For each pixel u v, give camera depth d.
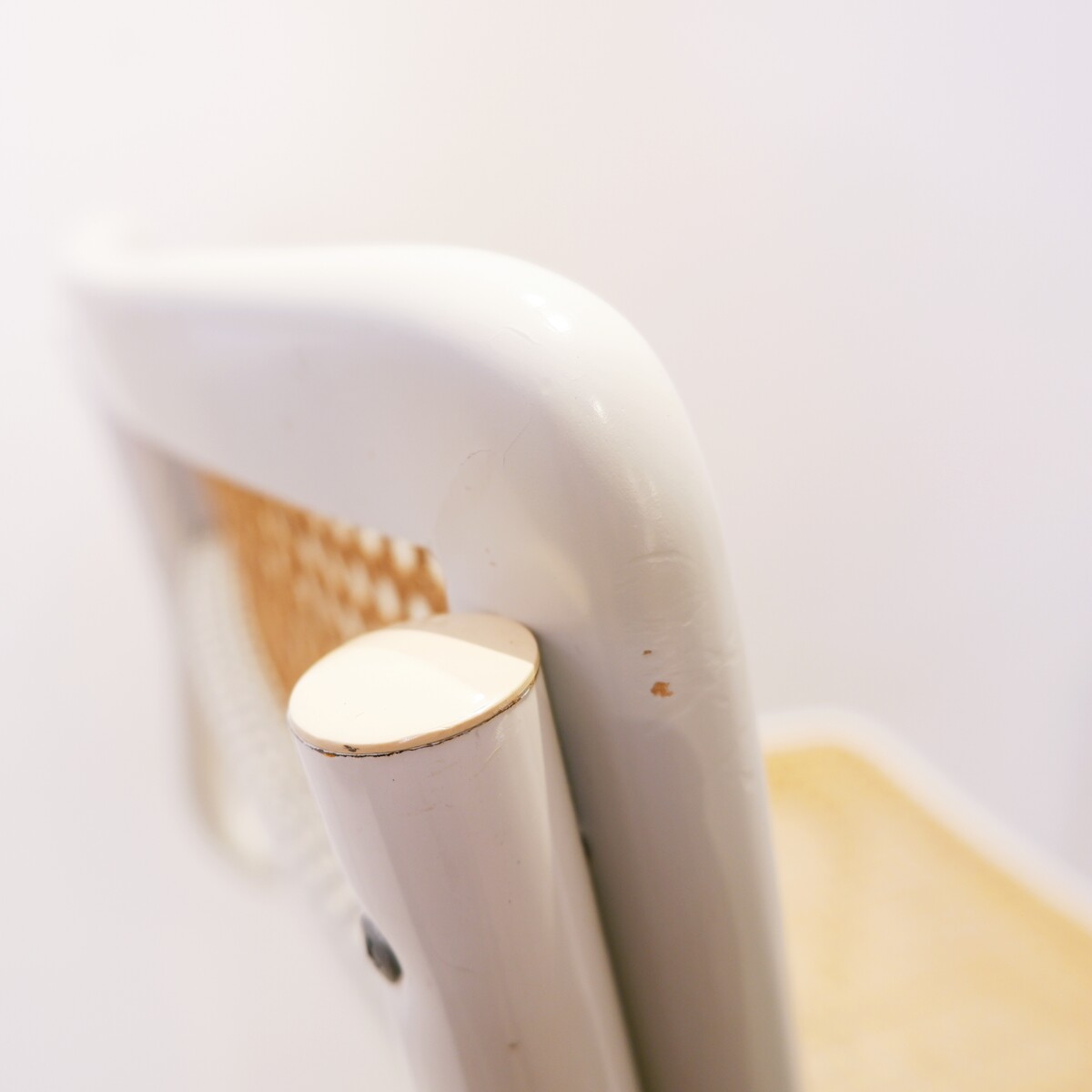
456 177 0.53
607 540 0.14
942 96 0.49
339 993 0.69
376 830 0.14
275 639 0.33
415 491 0.16
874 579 0.63
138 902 0.69
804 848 0.42
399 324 0.15
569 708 0.16
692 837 0.16
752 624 0.66
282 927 0.70
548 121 0.53
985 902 0.38
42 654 0.63
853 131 0.52
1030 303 0.49
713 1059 0.18
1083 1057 0.30
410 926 0.14
